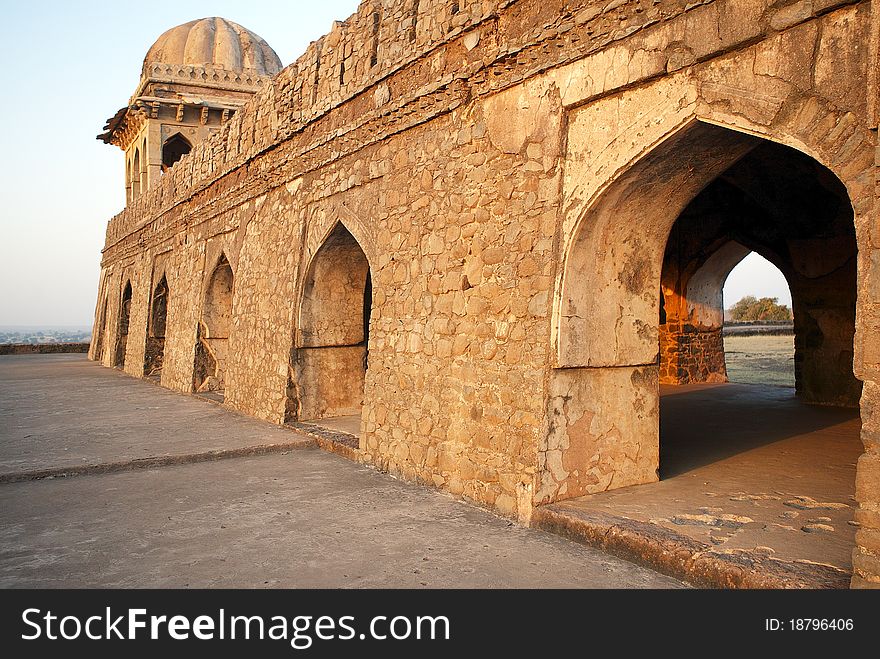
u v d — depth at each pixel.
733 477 5.11
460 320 5.35
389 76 6.46
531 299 4.64
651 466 5.02
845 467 5.40
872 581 2.70
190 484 5.73
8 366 20.52
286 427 8.12
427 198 5.89
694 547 3.55
